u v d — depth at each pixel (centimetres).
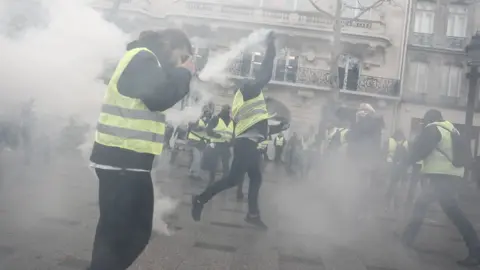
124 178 200
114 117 200
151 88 192
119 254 203
